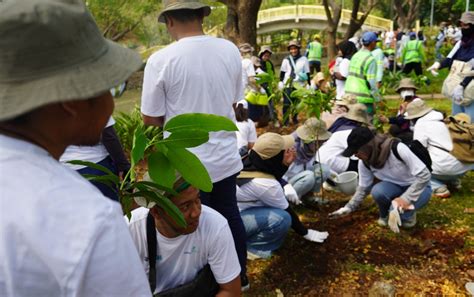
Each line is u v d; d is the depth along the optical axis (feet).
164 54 7.43
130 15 55.16
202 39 7.59
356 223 12.05
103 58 2.92
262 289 9.45
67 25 2.72
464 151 12.75
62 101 2.68
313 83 22.49
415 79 29.66
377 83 18.95
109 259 2.77
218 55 7.70
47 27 2.64
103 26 56.65
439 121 13.25
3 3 2.71
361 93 18.22
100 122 3.10
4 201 2.65
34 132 2.86
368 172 11.71
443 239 10.94
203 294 6.07
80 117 2.95
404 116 15.70
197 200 5.45
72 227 2.70
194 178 4.32
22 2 2.65
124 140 17.24
